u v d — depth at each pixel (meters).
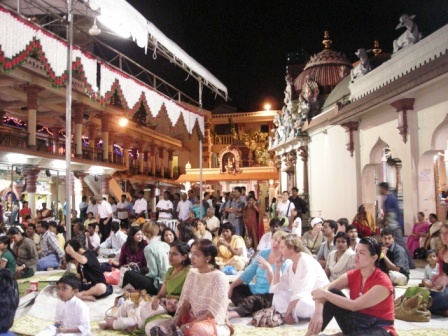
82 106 18.98
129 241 8.66
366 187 14.95
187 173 32.75
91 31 8.88
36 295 6.96
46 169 16.78
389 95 12.05
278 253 6.25
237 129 39.31
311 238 10.16
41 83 15.88
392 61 13.21
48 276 9.41
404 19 12.70
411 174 11.80
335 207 17.00
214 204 17.64
